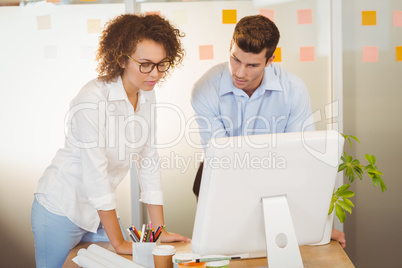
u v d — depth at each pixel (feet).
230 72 7.09
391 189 9.82
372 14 9.50
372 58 9.57
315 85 9.52
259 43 6.41
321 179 4.96
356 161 6.84
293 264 4.83
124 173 6.73
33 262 9.75
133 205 9.36
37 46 9.39
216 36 9.39
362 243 9.98
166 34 5.78
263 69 7.43
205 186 4.67
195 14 9.36
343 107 9.68
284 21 9.40
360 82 9.65
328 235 6.06
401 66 9.60
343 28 9.55
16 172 9.59
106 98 5.99
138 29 5.65
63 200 6.19
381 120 9.71
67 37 9.39
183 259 4.83
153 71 5.78
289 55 9.48
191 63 9.43
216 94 7.95
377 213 9.89
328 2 9.38
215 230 4.76
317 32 9.43
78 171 6.22
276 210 4.82
